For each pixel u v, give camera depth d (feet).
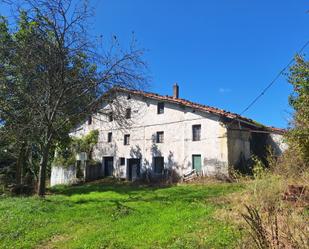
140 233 32.78
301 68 38.88
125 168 108.17
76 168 113.50
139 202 51.13
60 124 66.49
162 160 99.09
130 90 63.67
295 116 38.52
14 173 106.93
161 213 41.19
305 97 36.99
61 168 118.42
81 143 118.01
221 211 35.27
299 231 20.20
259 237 18.86
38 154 99.55
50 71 59.72
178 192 61.87
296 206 26.04
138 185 90.17
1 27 65.57
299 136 35.73
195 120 92.12
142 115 106.01
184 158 93.04
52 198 59.52
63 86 61.05
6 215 44.04
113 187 85.46
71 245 30.83
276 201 24.77
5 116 66.39
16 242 32.76
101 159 116.57
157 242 29.43
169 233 31.53
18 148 90.84
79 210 46.83
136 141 106.42
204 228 31.30
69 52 59.98
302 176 31.27
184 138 93.97
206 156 88.17
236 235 26.63
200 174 88.17
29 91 61.98
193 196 53.57
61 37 58.80
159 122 100.99
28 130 64.64
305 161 34.78
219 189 61.31
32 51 58.85
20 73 62.69
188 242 27.84
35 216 43.45
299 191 27.94
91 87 61.67
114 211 44.75
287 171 33.86
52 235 35.14
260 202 25.29
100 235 33.27
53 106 62.49
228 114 84.48
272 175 31.22
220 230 29.37
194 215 37.17
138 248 28.53
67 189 86.89
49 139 64.49
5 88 64.08
